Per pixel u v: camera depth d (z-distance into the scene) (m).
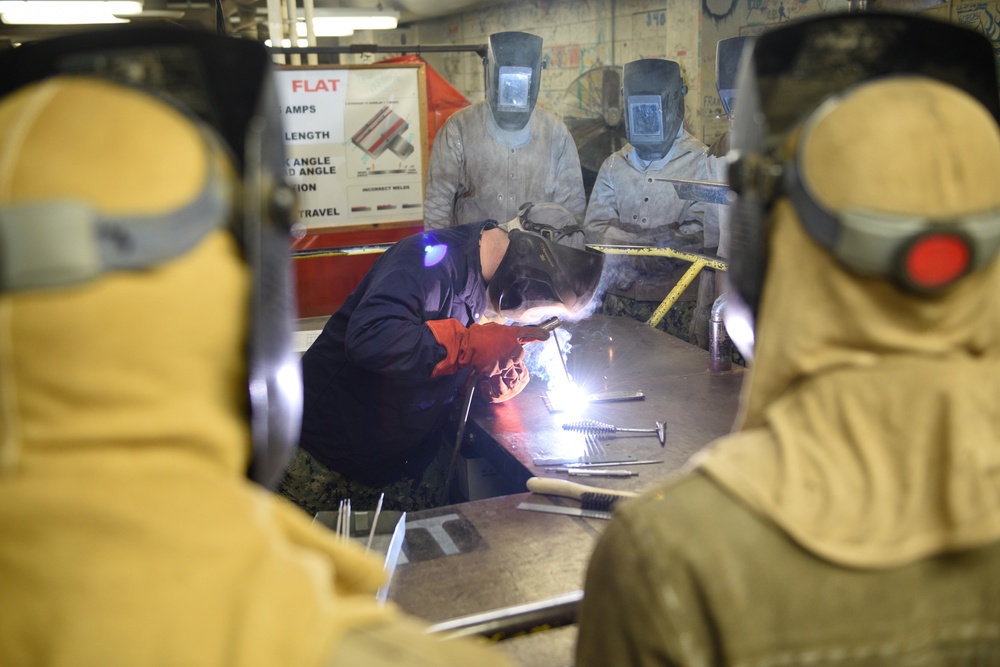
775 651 0.76
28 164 0.55
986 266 0.77
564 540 1.77
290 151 3.78
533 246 2.70
